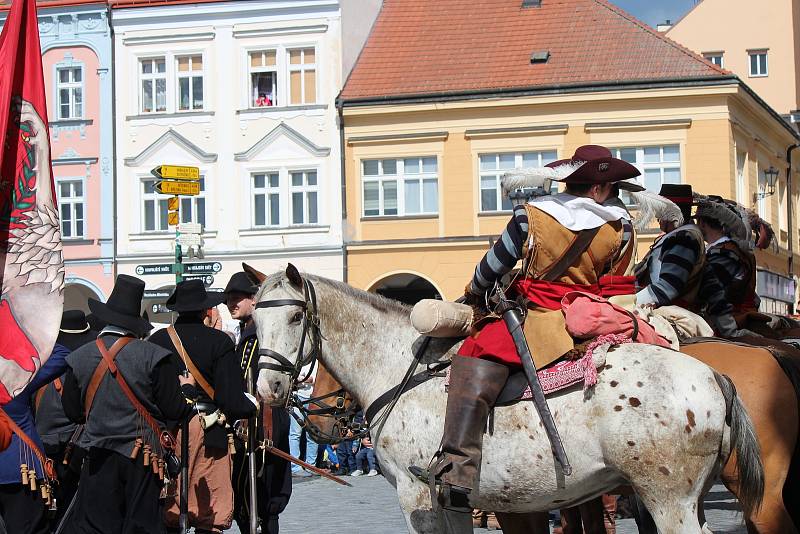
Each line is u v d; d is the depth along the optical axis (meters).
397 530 11.51
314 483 17.77
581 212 5.84
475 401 5.73
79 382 7.20
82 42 34.03
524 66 32.75
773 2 48.91
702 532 5.51
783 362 6.39
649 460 5.38
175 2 33.53
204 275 17.95
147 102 34.06
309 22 33.00
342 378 6.62
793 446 6.33
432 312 6.01
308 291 6.59
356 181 32.59
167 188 17.83
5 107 7.35
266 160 33.12
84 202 33.84
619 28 33.31
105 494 7.07
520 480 5.68
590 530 7.23
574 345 5.66
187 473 7.63
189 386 8.09
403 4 35.97
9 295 7.30
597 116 31.52
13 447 7.08
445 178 32.09
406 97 32.16
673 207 6.11
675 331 6.41
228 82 33.41
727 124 31.12
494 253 5.94
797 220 40.84
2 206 7.37
